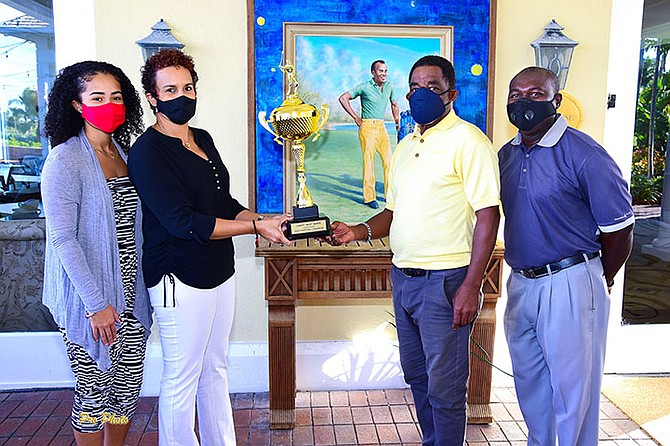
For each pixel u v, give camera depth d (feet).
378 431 8.18
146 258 6.02
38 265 9.50
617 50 9.23
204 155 6.36
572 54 8.87
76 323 5.66
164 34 8.27
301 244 7.79
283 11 8.43
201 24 8.54
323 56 8.55
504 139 9.04
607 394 9.11
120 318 5.89
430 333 6.36
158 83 5.78
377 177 8.82
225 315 6.51
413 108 6.09
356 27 8.52
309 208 6.58
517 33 8.82
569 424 6.11
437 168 6.10
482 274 6.04
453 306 6.18
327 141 8.70
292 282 7.75
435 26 8.57
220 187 6.40
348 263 7.73
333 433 8.12
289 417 8.21
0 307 9.46
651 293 11.00
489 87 8.70
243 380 9.27
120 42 8.49
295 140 7.11
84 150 5.68
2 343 9.17
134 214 6.07
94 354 5.70
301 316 9.28
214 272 6.12
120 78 5.98
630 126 9.43
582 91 9.04
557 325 6.02
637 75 9.32
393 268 6.81
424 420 7.10
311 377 9.32
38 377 9.30
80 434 5.98
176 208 5.71
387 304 9.32
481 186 5.94
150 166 5.72
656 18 9.39
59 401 8.93
